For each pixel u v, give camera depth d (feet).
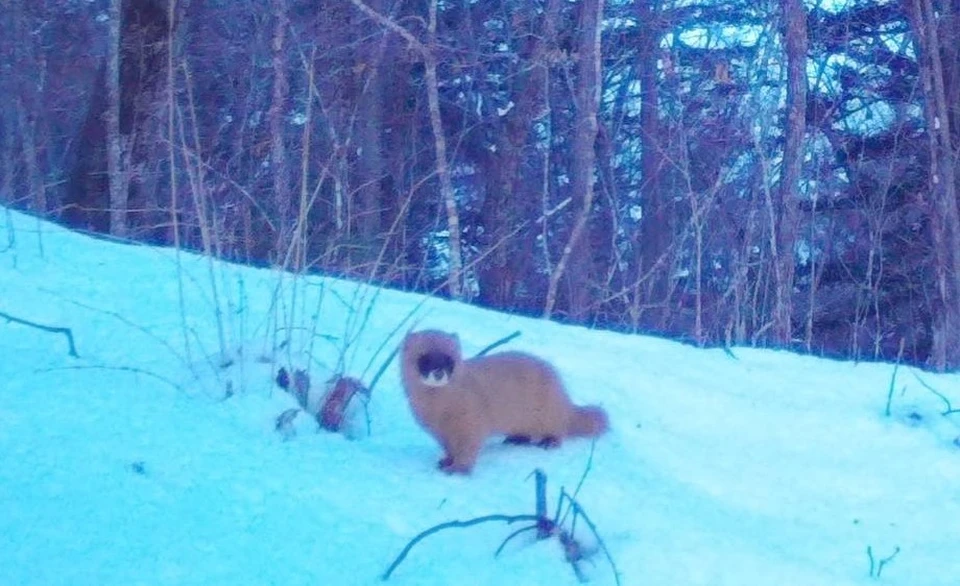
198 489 13.35
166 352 17.67
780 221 53.21
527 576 12.59
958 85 60.75
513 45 62.95
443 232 60.80
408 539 13.09
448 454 15.60
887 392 21.81
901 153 65.05
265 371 17.21
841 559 14.73
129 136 39.93
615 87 66.59
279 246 20.83
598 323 35.06
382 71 59.31
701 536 14.25
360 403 17.12
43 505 12.42
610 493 15.37
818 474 17.66
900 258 63.87
